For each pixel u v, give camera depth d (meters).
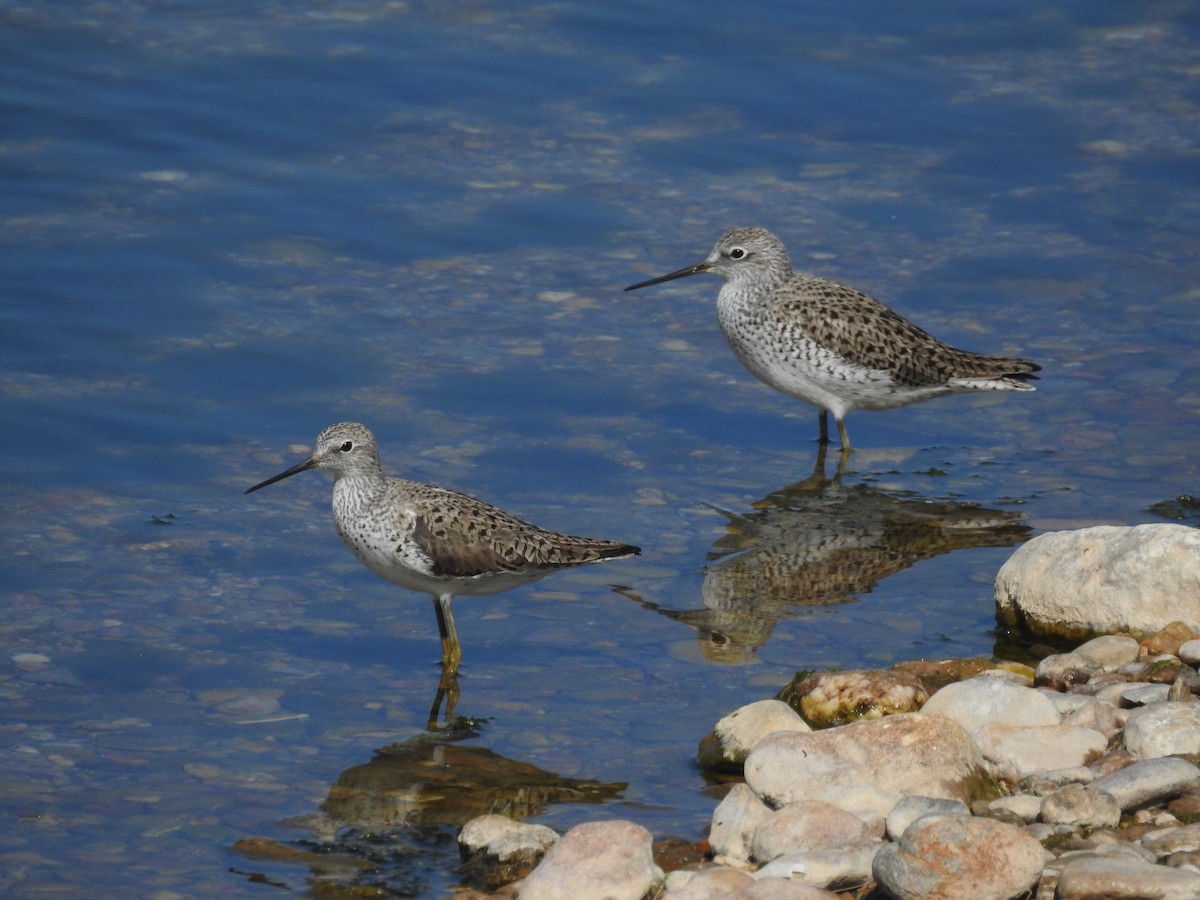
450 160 21.67
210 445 16.02
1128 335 18.59
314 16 25.03
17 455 15.58
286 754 11.34
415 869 9.91
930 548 14.77
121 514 14.77
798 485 16.11
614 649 12.95
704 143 22.42
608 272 19.62
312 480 15.66
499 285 19.27
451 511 12.94
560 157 21.92
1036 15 25.92
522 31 24.95
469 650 12.96
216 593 13.61
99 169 20.84
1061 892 8.43
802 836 9.43
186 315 18.09
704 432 17.02
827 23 25.53
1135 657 11.97
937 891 8.58
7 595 13.32
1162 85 24.19
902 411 18.19
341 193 20.75
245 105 22.48
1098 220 20.94
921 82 24.12
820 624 13.34
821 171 21.94
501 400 17.11
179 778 10.98
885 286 19.45
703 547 14.77
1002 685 10.98
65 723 11.61
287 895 9.63
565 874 9.02
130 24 24.44
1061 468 16.31
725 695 12.16
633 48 24.64
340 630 13.20
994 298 19.31
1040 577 12.91
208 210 20.16
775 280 17.38
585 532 14.91
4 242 19.11
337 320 18.27
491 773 11.08
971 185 21.73
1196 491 15.59
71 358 17.20
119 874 9.83
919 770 10.05
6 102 22.06
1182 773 9.75
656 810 10.58
